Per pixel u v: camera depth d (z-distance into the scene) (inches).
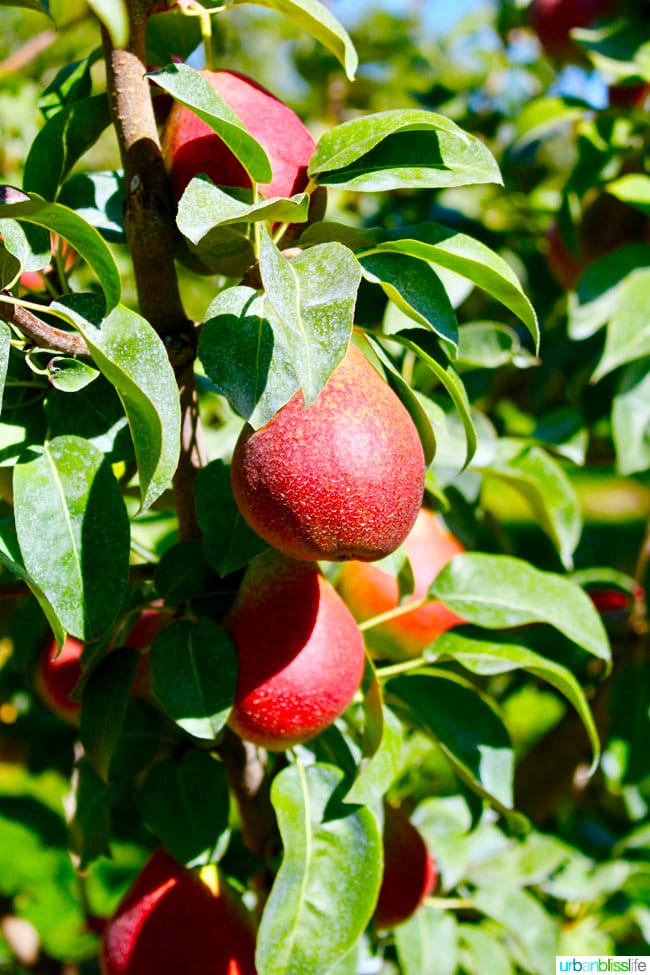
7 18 66.3
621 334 40.0
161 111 33.5
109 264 28.5
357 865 32.5
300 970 31.5
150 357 29.2
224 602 33.1
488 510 47.0
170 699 31.6
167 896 34.0
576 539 40.4
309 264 29.0
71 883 55.4
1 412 31.3
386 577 37.7
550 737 48.0
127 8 31.1
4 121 52.9
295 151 31.6
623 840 44.9
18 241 30.1
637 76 44.8
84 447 30.8
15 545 31.0
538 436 43.6
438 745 35.3
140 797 34.1
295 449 29.5
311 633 31.8
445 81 67.4
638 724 44.6
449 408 39.8
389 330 37.4
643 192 42.3
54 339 29.6
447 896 41.4
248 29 72.0
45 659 40.6
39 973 49.9
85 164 59.9
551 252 49.8
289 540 30.0
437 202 53.9
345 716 37.0
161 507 37.4
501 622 35.1
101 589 29.9
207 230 29.1
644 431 41.7
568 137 61.4
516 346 39.6
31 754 46.9
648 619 45.7
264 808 35.5
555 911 44.8
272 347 29.3
